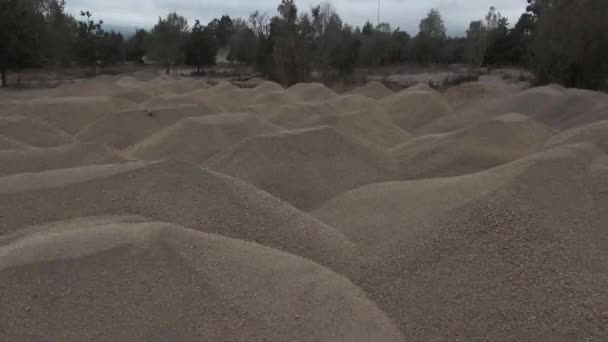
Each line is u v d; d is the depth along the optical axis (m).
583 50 21.92
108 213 7.08
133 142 14.39
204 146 12.93
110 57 41.94
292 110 16.98
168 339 4.71
